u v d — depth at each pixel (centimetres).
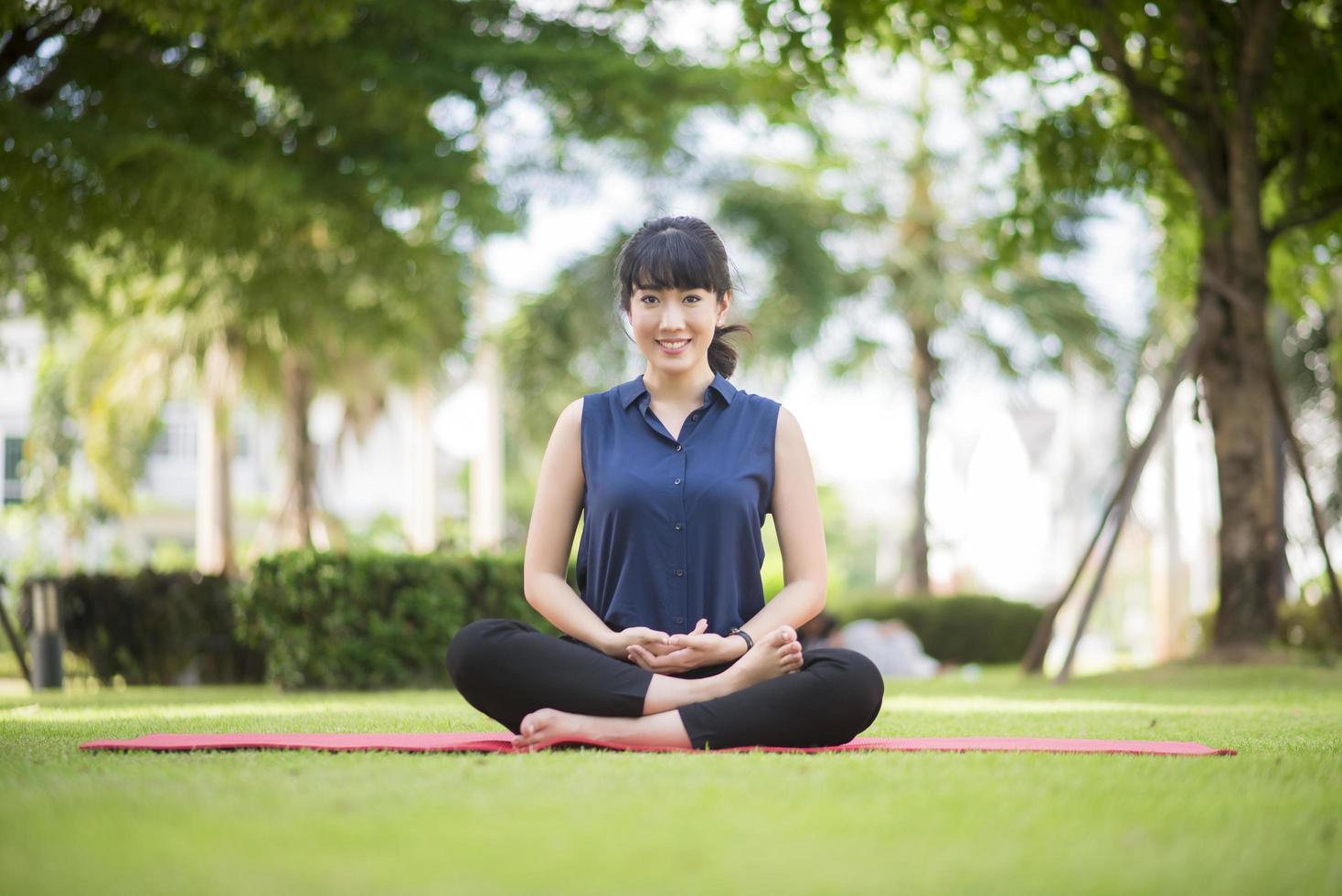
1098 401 2627
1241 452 898
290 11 866
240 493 3161
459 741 299
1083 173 1046
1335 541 1608
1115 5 891
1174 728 404
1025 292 2352
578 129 1332
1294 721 442
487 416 2105
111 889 144
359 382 2038
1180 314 1880
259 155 1109
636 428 340
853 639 1238
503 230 1262
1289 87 910
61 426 2244
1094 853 166
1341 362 1503
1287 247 1115
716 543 328
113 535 2838
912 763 259
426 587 826
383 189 1171
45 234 1037
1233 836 181
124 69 1081
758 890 144
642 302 341
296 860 158
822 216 2423
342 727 382
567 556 344
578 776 231
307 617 808
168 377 1942
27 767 255
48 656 916
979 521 2928
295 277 1309
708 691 296
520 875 150
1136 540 2441
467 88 1184
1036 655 958
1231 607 898
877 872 153
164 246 1140
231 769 248
